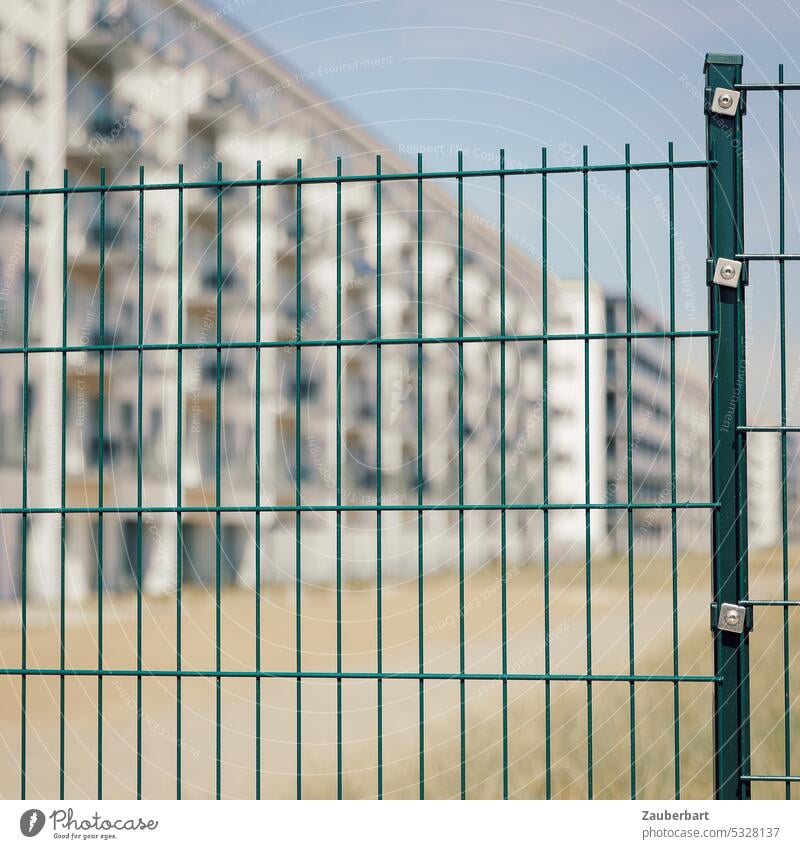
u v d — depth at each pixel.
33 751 6.60
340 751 2.56
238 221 17.44
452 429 20.55
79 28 15.93
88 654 11.60
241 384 18.11
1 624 13.29
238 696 8.71
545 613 2.51
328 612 17.38
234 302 17.55
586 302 2.52
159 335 16.72
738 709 2.51
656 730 4.86
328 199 17.25
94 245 15.68
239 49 16.73
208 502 17.48
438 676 2.51
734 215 2.56
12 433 14.20
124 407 16.41
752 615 2.51
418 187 2.57
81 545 15.26
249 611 16.73
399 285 17.22
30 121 15.06
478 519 20.86
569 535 19.86
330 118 16.80
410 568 20.77
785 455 2.51
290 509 2.51
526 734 5.16
